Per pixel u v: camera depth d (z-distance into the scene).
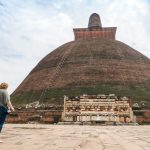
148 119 52.31
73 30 98.75
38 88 71.69
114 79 69.62
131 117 49.62
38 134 16.83
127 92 64.75
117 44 87.88
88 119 50.03
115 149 9.09
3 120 11.12
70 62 77.81
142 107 58.91
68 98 52.00
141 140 12.87
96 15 102.44
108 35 96.44
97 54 79.50
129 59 78.75
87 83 68.50
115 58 77.69
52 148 9.24
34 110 57.34
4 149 8.79
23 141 11.76
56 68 76.81
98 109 50.66
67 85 68.94
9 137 14.00
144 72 74.69
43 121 52.97
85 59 77.69
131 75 71.88
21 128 26.11
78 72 72.94
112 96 51.38
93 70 72.94
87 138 13.90
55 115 53.84
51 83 71.25
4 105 11.23
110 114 49.94
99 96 51.50
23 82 82.88
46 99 64.94
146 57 85.12
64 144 10.66
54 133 18.11
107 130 23.88
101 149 9.08
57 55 84.56
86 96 51.75
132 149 9.12
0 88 11.57
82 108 51.00
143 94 64.88
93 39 91.81
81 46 85.69
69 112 51.16
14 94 77.56
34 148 9.17
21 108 62.88
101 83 68.19
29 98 68.69
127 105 50.41
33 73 83.06
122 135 16.69
